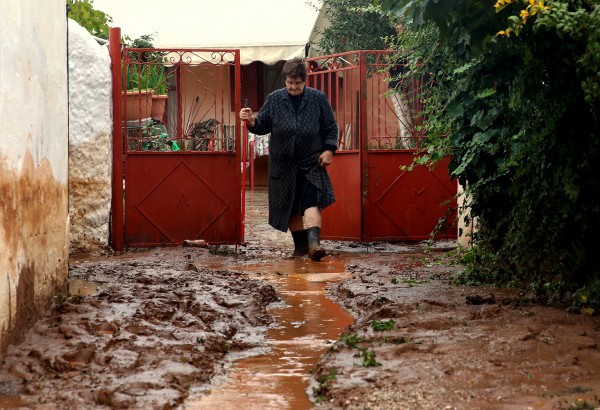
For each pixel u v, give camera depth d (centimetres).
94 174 1123
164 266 977
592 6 546
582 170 621
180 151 1173
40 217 611
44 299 627
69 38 1123
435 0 608
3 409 439
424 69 905
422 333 570
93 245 1123
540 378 457
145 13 2470
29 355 524
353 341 556
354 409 427
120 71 1145
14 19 528
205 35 2312
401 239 1219
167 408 451
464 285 779
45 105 627
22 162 554
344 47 2083
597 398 421
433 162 878
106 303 680
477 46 634
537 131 630
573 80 595
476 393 437
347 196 1225
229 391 489
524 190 704
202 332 612
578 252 642
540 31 587
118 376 500
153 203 1169
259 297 763
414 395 438
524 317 594
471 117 821
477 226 949
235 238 1191
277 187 1099
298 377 520
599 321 573
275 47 2216
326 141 1098
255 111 2517
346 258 1083
